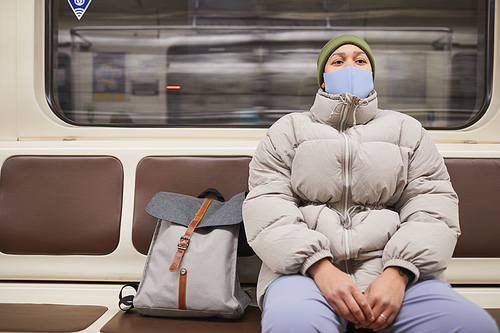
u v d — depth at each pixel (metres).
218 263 1.15
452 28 1.64
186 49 1.65
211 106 1.66
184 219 1.25
